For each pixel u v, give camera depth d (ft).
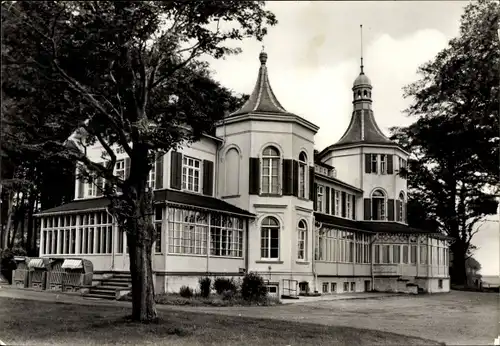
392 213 137.28
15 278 97.30
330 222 116.67
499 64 78.59
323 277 111.96
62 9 44.24
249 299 80.53
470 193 130.72
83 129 61.67
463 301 96.63
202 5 50.37
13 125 48.73
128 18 46.11
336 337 46.93
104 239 91.56
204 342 43.47
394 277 130.41
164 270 81.20
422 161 131.34
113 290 80.07
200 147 99.45
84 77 50.31
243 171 100.68
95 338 44.06
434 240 136.26
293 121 102.12
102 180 94.07
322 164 133.08
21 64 46.14
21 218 133.59
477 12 80.48
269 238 99.35
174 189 90.94
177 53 54.80
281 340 45.16
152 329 47.70
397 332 52.75
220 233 93.25
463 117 95.25
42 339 43.55
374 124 143.64
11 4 43.04
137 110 52.11
